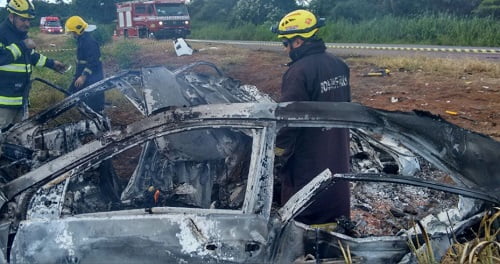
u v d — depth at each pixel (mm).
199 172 3383
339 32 20859
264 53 15273
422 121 2807
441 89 8602
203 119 2559
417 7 25906
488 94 8070
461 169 2855
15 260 2455
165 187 3428
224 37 28969
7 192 2521
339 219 3191
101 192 3480
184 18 24406
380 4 27141
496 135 6035
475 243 2738
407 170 4434
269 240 2484
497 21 17750
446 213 3025
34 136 3982
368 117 2701
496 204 2830
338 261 2588
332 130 3170
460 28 17594
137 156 5547
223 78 4977
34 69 11500
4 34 5000
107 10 47750
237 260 2449
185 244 2445
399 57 11750
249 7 31203
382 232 3805
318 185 2535
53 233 2467
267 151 2559
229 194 3346
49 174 2529
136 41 21109
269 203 2514
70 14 48906
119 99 8453
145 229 2465
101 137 2551
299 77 3070
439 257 2703
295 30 3119
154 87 3615
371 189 4484
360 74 10406
